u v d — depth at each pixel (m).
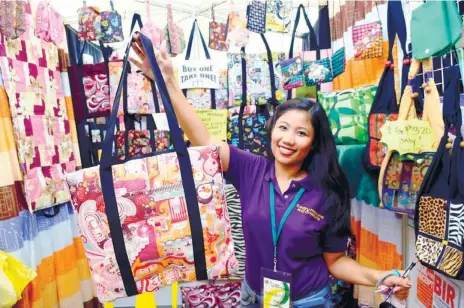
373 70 1.65
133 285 0.92
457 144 1.02
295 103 1.15
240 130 1.86
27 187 1.49
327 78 1.71
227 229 0.96
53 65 1.76
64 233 1.82
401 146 1.22
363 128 1.54
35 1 1.79
